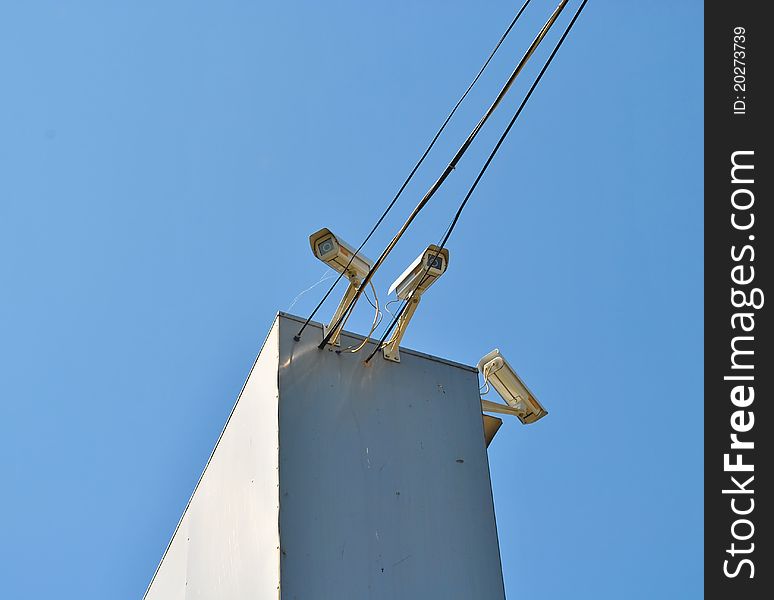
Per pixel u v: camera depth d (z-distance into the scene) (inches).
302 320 259.9
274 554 217.6
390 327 264.7
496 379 285.7
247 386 264.7
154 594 313.4
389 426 251.9
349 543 225.9
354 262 254.5
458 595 232.8
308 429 239.0
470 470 257.1
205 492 280.7
